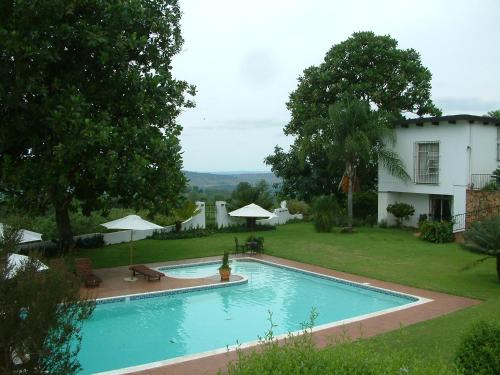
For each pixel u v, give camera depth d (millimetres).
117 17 15664
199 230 27359
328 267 18359
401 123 28094
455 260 19125
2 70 14461
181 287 15516
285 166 37188
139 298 14531
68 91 15023
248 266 19828
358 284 15562
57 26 14945
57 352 5617
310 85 34219
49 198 17641
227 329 12078
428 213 28531
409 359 4711
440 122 26250
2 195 17609
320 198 29672
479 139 25625
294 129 35625
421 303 12961
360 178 35094
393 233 27094
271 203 31641
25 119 16016
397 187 28922
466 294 13758
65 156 14594
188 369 8555
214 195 37125
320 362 4430
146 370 8531
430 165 27188
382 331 10547
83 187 18172
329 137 28172
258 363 4445
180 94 19703
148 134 16656
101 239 23656
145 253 21797
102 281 16141
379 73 32719
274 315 13266
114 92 16656
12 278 5418
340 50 33250
